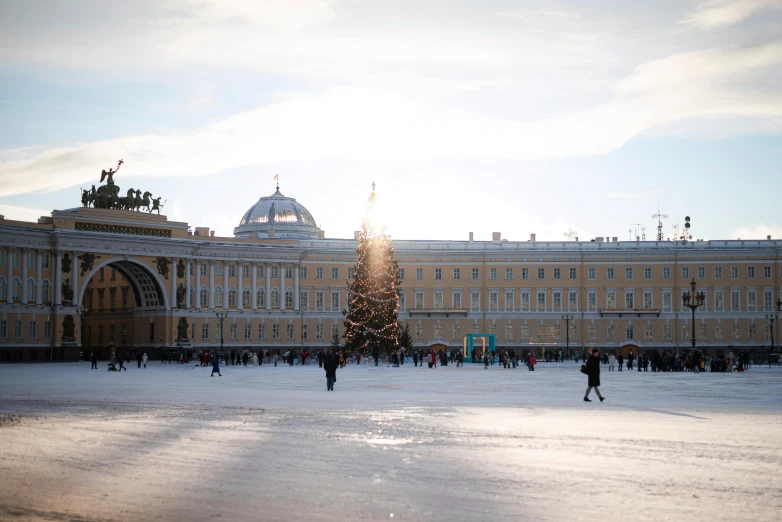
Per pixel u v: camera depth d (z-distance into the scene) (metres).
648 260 143.88
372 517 18.09
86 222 119.31
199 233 136.75
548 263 144.62
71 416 35.22
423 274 145.38
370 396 47.53
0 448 26.34
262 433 29.62
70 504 19.19
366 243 110.88
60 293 116.56
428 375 77.06
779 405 41.31
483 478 21.72
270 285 138.50
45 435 29.17
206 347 131.50
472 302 145.00
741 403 42.56
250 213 161.75
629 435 29.17
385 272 110.31
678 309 143.12
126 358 117.31
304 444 27.05
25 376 72.56
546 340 143.75
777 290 142.38
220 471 22.66
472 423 32.69
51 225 116.69
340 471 22.62
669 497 19.75
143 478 21.81
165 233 128.25
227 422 32.97
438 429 30.75
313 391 52.28
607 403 42.47
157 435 29.16
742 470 22.80
